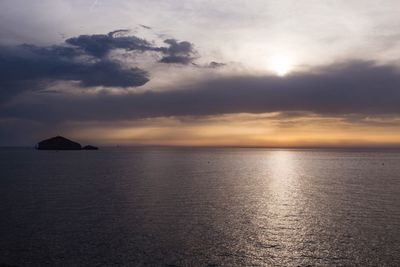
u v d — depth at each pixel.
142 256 30.22
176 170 121.00
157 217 43.66
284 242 33.91
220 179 89.88
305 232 37.22
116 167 134.38
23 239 34.53
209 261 29.31
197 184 78.19
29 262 28.92
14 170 117.31
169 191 66.00
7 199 56.50
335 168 136.50
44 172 109.06
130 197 58.59
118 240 34.31
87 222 41.00
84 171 114.19
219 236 35.75
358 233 36.78
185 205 51.44
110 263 28.70
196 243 33.53
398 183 81.88
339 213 46.34
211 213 46.03
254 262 29.17
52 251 31.31
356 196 60.88
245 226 39.53
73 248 32.03
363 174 107.25
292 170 124.50
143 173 107.06
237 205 51.72
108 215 44.59
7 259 29.56
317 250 31.83
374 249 31.94
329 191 67.44
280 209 48.84
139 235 35.97
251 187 73.19
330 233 36.88
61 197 58.47
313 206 51.19
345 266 28.44
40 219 42.38
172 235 35.97
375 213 46.31
